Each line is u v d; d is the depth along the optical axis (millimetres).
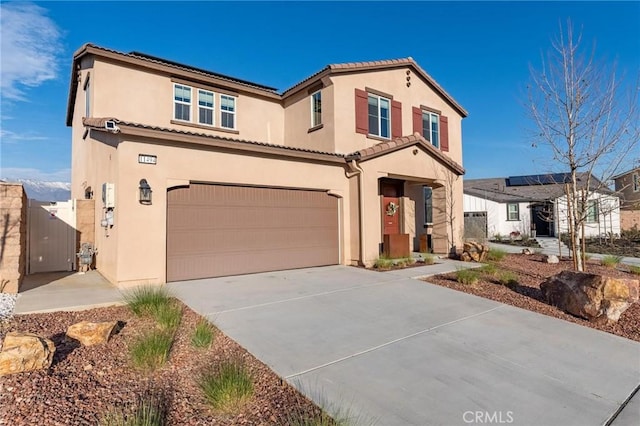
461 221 15281
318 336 5516
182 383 3943
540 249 18594
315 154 11180
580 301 6652
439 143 16297
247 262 10094
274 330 5699
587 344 5477
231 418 3332
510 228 27766
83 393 3600
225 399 3500
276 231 10711
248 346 5047
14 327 5309
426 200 16828
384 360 4754
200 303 7004
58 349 4547
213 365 4316
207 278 9375
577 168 9945
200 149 9156
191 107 13594
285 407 3553
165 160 8617
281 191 10859
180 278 8961
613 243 21328
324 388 3982
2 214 7473
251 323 5973
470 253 12750
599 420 3562
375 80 13836
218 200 9617
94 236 11234
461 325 6129
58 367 4062
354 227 12055
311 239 11500
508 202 27797
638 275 10234
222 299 7336
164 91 12945
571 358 4988
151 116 12602
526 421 3502
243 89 14609
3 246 7441
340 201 12258
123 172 8047
